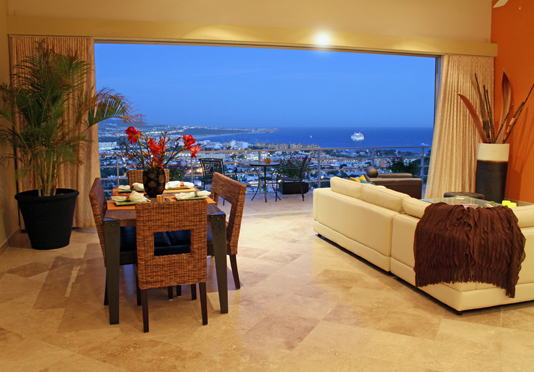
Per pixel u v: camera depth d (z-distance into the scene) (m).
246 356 2.29
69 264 3.94
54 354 2.31
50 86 4.22
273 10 5.73
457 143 6.75
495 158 6.12
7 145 4.73
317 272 3.68
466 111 6.72
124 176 6.55
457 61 6.61
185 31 5.35
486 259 2.68
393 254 3.44
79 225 5.32
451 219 2.80
